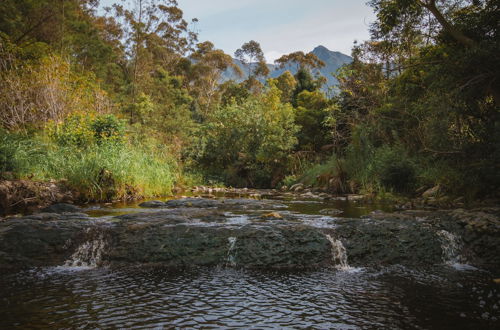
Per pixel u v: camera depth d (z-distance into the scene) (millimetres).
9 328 2516
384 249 4457
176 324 2621
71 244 4477
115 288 3406
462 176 8227
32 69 12836
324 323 2656
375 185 10781
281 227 4793
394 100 11758
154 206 7641
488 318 2742
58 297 3154
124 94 24000
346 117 15367
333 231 4730
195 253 4305
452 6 9789
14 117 11203
